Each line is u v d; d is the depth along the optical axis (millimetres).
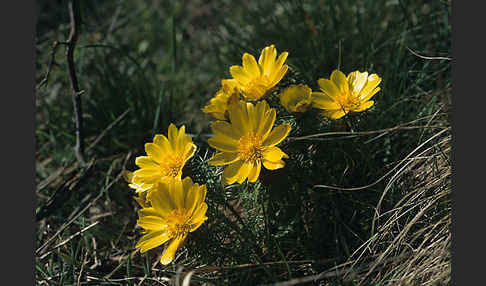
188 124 764
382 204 644
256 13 837
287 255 626
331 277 611
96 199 696
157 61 874
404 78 716
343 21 804
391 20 784
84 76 826
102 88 799
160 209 588
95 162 730
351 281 600
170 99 777
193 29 903
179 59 860
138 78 794
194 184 583
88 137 780
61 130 783
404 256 596
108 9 951
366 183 654
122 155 760
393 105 678
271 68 620
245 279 616
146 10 940
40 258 650
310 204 637
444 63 736
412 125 683
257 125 591
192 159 615
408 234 627
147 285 638
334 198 644
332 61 766
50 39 878
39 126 801
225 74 753
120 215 721
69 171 752
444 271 587
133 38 901
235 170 590
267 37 806
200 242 596
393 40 752
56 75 830
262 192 616
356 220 644
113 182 709
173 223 584
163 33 901
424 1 797
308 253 626
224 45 865
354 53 763
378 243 612
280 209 628
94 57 844
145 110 782
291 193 622
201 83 840
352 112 612
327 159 638
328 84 620
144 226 590
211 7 921
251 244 617
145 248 584
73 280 639
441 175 634
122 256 674
